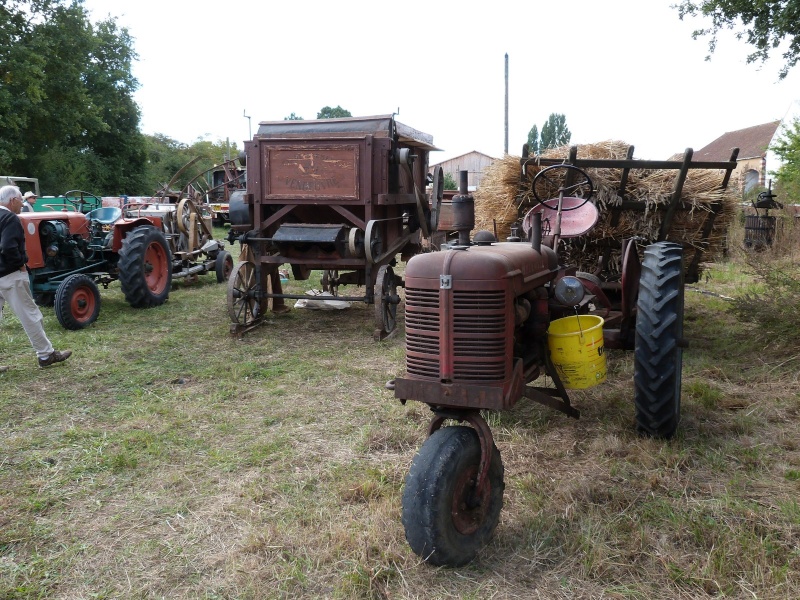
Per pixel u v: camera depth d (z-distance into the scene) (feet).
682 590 7.82
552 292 11.35
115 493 10.68
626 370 16.34
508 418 13.30
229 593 8.07
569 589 7.92
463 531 8.37
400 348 19.81
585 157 17.92
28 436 13.01
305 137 20.42
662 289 11.35
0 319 17.46
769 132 119.65
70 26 85.05
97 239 26.91
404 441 12.46
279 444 12.51
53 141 90.84
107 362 18.35
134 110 114.73
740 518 9.18
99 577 8.43
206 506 10.19
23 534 9.39
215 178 80.79
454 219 9.59
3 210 16.62
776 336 17.88
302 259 21.33
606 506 9.74
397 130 21.33
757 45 27.61
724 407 13.60
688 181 16.96
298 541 9.03
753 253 28.19
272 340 20.88
